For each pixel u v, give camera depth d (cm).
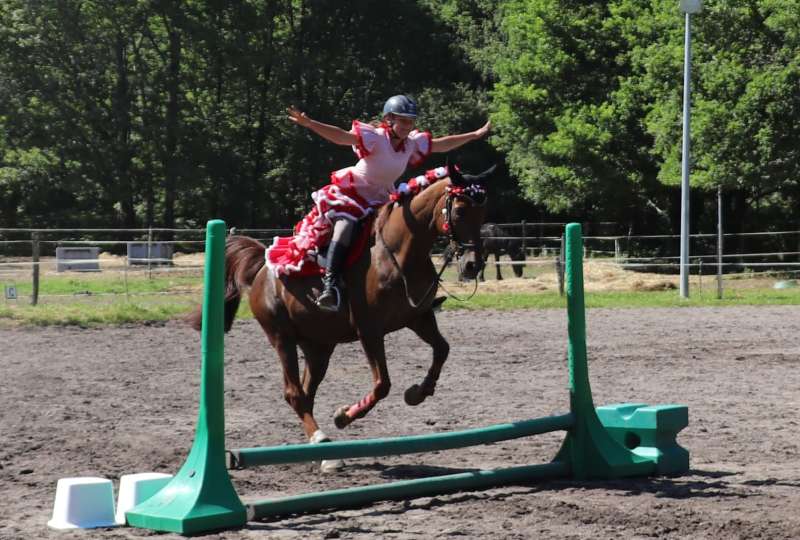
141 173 5375
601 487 773
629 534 627
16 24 5209
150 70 5438
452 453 930
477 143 5528
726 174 3412
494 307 2484
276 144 5941
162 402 1196
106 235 5447
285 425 1047
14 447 923
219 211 5875
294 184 5897
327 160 5650
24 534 634
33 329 1991
